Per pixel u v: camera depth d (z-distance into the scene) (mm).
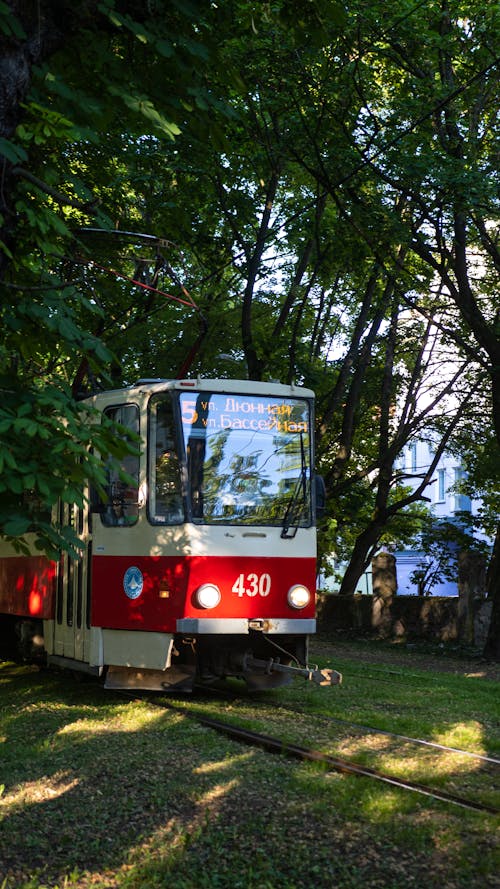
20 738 9555
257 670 11891
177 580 11359
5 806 7023
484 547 24094
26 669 15195
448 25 18109
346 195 18906
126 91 7523
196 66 7934
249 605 11602
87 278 8891
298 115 17891
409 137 17984
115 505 11930
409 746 8812
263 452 12062
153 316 18312
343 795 6875
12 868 5879
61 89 7090
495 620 18188
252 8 8680
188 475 11594
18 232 7227
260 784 7336
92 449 6473
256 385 12148
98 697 12102
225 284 21188
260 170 19594
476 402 24938
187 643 11664
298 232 20219
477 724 10141
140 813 6754
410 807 6598
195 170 15297
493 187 16953
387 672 15289
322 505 12312
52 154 7961
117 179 13578
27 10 6793
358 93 18141
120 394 12062
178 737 9172
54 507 6426
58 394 6570
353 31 17125
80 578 12578
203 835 6184
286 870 5629
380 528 26562
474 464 25391
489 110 19203
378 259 19172
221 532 11594
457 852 5738
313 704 11508
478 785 7348
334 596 24969
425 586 25203
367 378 26281
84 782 7570
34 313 6980
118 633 11875
